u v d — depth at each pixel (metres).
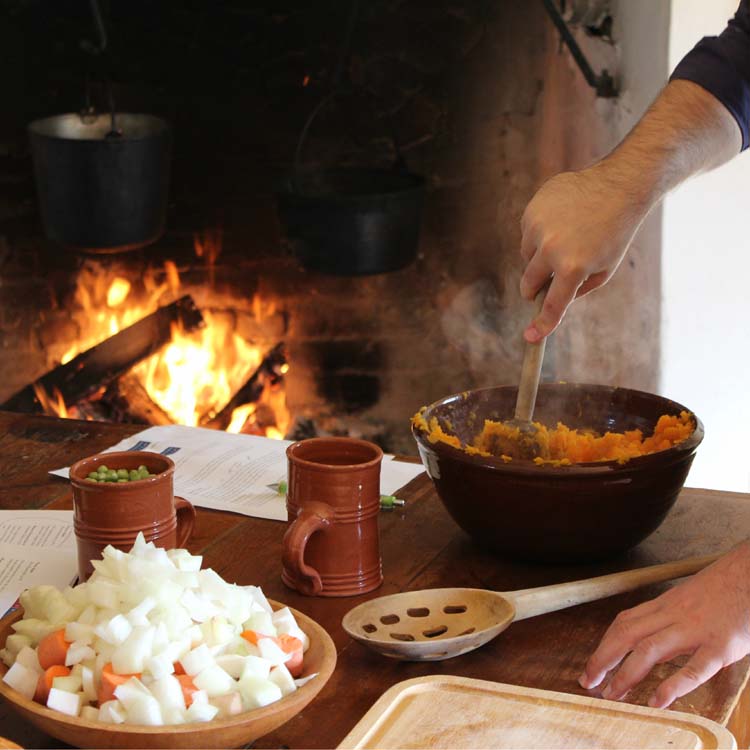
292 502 1.15
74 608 0.91
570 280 1.24
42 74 3.04
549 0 2.49
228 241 3.11
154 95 3.05
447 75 2.93
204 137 3.06
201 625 0.88
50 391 2.91
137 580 0.88
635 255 2.57
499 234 3.01
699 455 2.55
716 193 2.39
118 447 1.55
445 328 3.10
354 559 1.13
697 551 1.24
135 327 3.02
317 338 3.14
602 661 0.97
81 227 2.66
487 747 0.83
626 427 1.34
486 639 1.00
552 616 1.10
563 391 1.37
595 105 2.66
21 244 3.12
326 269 2.71
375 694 0.95
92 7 2.67
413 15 2.90
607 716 0.87
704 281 2.45
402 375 3.14
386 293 3.09
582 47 2.70
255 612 0.92
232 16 2.97
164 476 1.12
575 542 1.16
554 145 2.86
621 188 1.28
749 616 0.98
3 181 3.08
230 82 3.02
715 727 0.84
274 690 0.83
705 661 0.96
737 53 1.35
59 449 1.56
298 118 3.02
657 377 2.53
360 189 2.95
